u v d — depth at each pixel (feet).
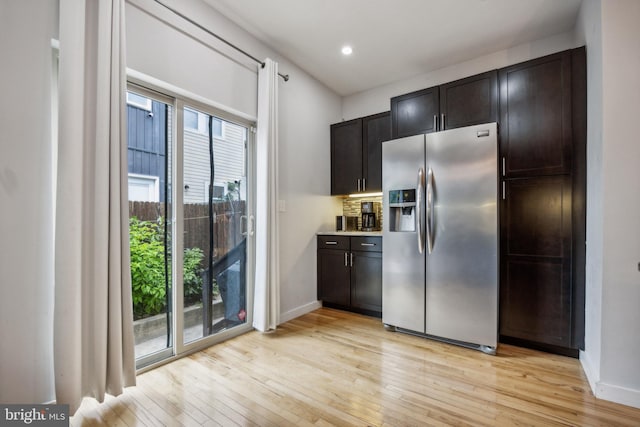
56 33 5.16
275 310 9.36
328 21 8.45
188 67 7.34
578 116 7.23
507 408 5.37
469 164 7.99
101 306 5.35
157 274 7.17
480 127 7.85
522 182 7.93
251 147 9.50
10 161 4.73
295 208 10.85
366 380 6.34
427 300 8.54
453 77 10.86
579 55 7.23
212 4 7.78
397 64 10.80
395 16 8.20
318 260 11.89
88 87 5.33
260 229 9.15
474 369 6.81
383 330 9.37
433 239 8.45
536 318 7.73
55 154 5.22
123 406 5.44
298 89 11.04
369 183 11.75
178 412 5.28
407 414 5.21
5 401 4.70
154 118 7.14
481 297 7.78
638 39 5.50
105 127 5.38
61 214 4.91
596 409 5.33
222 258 8.68
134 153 6.76
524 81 7.95
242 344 8.24
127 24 6.17
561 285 7.43
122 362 5.70
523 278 7.90
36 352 4.96
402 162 9.09
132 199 6.73
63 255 4.92
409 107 9.86
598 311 5.93
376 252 10.45
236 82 8.60
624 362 5.54
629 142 5.54
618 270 5.60
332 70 11.29
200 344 7.89
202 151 8.14
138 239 6.83
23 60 4.83
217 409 5.37
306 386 6.12
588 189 6.89
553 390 5.95
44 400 5.03
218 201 8.58
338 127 12.62
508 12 7.98
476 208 7.89
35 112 4.97
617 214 5.62
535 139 7.77
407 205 8.95
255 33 9.02
